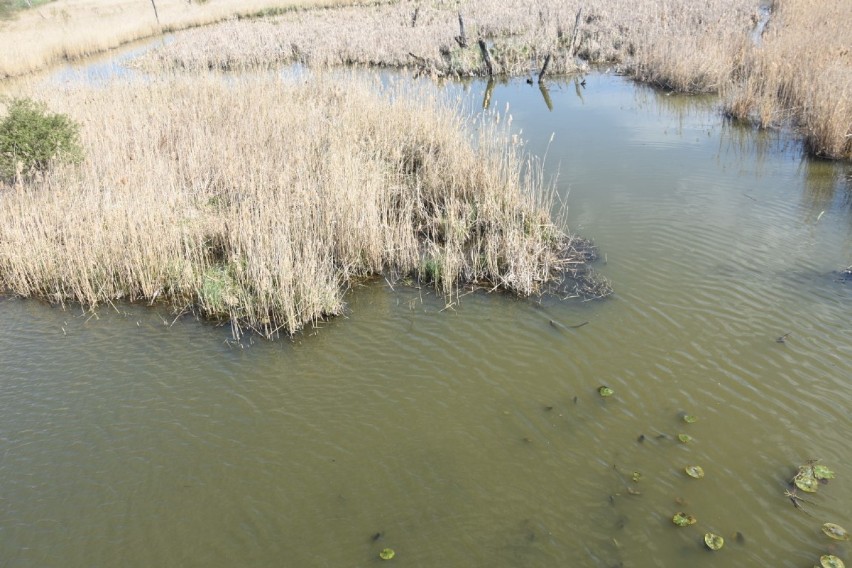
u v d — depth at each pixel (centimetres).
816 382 705
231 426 695
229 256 1011
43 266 977
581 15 2686
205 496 611
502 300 908
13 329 891
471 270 977
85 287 938
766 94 1549
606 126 1606
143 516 592
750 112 1583
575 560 532
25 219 1033
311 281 885
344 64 2492
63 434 689
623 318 838
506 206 1052
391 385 746
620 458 629
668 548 537
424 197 1170
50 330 886
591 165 1350
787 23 2122
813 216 1088
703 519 561
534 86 2039
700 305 852
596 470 617
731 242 1008
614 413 684
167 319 905
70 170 1218
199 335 863
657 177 1275
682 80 1834
